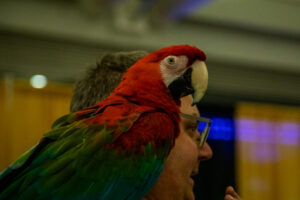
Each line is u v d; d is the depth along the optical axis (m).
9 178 0.95
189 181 1.06
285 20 4.40
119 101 1.10
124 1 3.60
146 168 0.99
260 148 4.56
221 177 4.37
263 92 4.72
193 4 3.40
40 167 0.93
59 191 0.89
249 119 4.59
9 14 3.65
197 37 4.36
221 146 4.45
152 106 1.14
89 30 3.91
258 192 4.40
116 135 1.00
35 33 3.73
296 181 4.58
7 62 3.64
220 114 4.60
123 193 0.95
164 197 1.02
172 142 1.04
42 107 3.53
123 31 4.01
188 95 1.28
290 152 4.67
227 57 4.47
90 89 1.15
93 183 0.92
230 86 4.55
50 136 1.02
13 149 3.31
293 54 4.79
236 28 4.50
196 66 1.27
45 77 3.76
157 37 4.16
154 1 3.54
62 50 3.85
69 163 0.93
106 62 1.19
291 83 4.89
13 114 3.40
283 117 4.74
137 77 1.19
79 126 1.03
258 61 4.61
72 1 3.88
